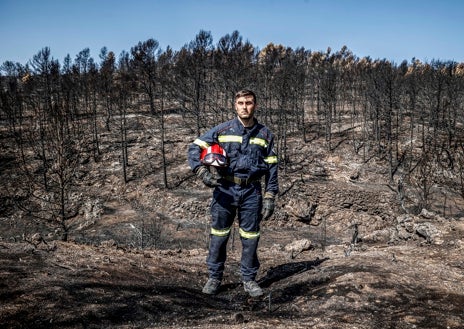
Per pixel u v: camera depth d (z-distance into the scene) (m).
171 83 47.28
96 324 2.54
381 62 69.88
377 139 46.31
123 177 37.06
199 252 5.98
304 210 30.36
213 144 3.68
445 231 5.81
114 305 2.83
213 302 3.43
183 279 4.13
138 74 56.03
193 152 3.66
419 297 3.28
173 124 52.41
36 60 44.97
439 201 27.09
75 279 3.22
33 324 2.43
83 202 29.92
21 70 53.66
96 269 3.66
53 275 3.27
